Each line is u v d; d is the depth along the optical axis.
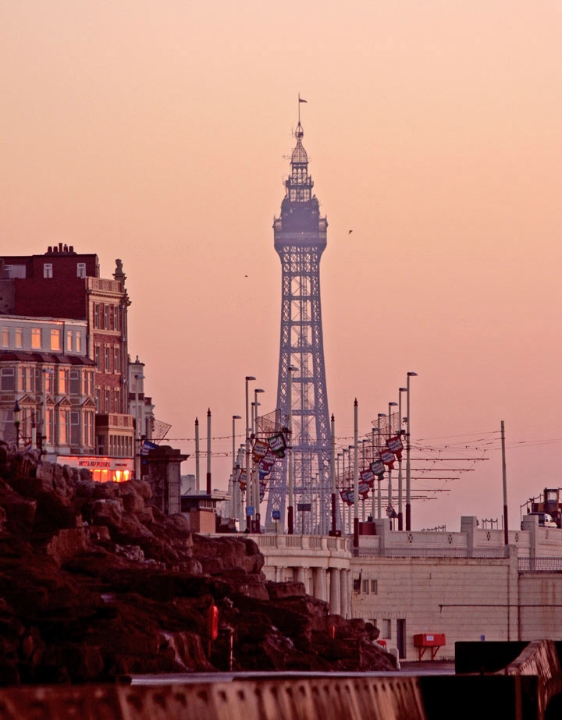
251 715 52.50
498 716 82.12
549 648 147.62
